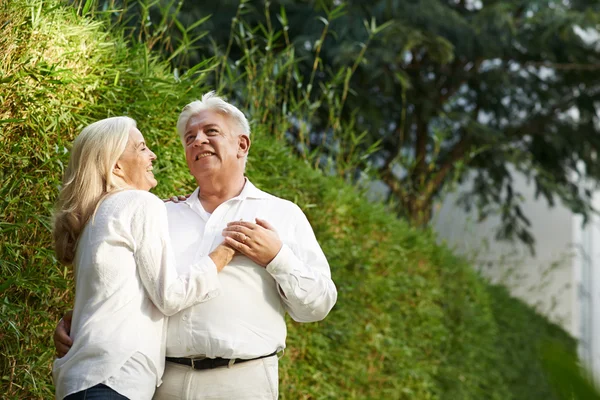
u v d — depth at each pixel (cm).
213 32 684
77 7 314
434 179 992
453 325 676
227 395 229
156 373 218
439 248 686
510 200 1127
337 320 476
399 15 817
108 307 211
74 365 208
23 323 271
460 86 1020
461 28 888
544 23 905
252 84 498
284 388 416
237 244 232
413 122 966
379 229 558
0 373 264
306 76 798
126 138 229
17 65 271
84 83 291
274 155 427
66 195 225
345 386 501
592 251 1703
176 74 352
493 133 957
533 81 1057
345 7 774
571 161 1127
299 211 257
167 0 618
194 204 252
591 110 1086
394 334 561
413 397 573
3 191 259
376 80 856
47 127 277
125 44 336
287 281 233
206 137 251
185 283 220
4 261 258
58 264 280
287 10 780
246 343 229
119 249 215
